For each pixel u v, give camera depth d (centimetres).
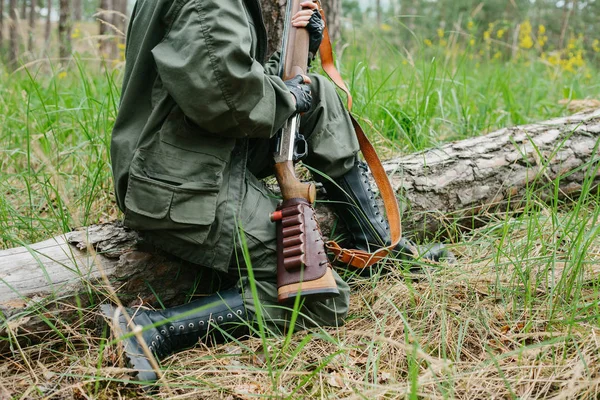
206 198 193
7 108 371
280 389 171
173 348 196
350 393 169
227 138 198
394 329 198
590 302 204
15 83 415
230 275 218
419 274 230
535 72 585
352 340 200
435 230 270
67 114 355
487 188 276
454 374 168
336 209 247
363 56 399
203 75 179
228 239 198
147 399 171
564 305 200
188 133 194
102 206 284
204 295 223
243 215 201
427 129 357
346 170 238
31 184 304
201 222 191
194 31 180
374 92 365
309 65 234
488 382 171
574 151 291
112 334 185
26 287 196
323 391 172
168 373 183
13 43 608
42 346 195
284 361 187
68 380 180
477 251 247
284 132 211
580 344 181
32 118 338
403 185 262
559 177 225
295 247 198
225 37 178
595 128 304
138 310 196
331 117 237
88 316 204
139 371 174
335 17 415
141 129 201
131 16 210
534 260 222
